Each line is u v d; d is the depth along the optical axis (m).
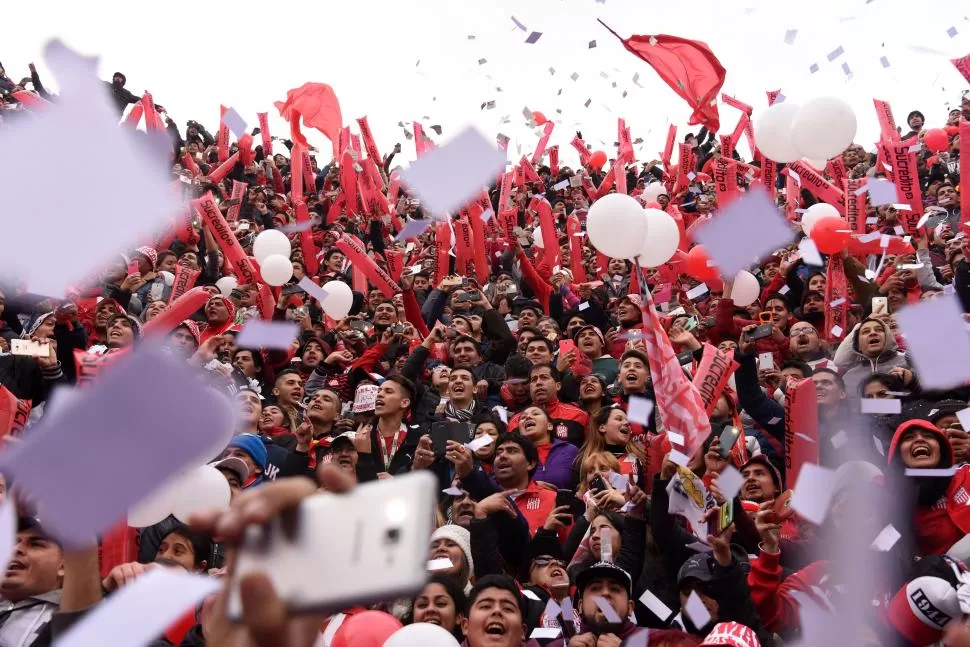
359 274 11.12
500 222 12.97
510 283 11.03
